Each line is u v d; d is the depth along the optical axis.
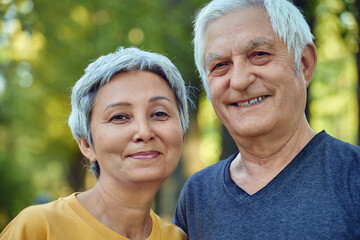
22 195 12.05
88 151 2.25
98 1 8.04
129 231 2.20
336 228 1.98
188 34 8.06
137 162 2.06
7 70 11.52
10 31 9.59
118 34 7.79
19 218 2.05
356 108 5.42
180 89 2.27
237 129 2.28
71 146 16.52
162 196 9.02
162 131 2.10
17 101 11.75
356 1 5.25
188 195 2.55
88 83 2.13
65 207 2.14
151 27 7.77
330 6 5.76
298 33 2.22
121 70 2.10
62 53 9.80
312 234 2.00
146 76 2.13
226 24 2.25
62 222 2.07
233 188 2.33
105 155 2.11
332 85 11.18
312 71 2.36
